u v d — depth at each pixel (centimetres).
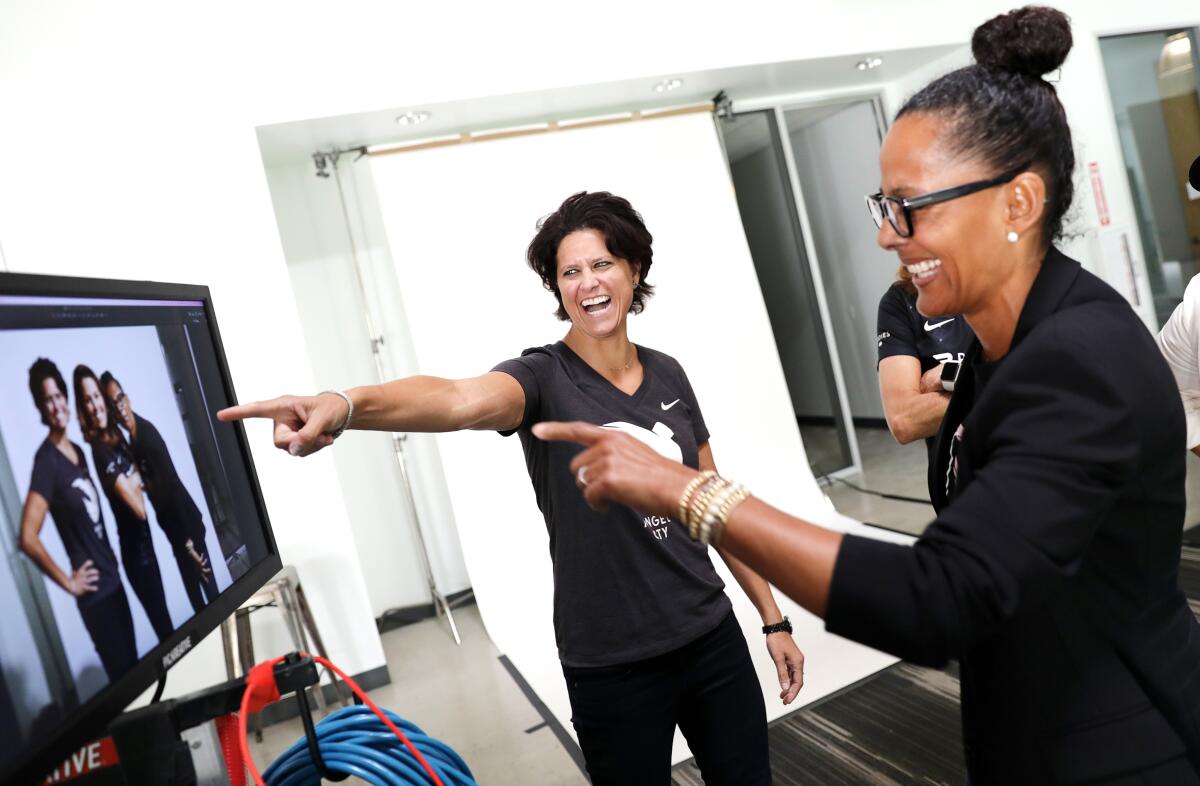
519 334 426
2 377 65
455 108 406
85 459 74
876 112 564
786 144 544
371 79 377
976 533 67
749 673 146
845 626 68
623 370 149
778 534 69
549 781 258
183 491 90
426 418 115
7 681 61
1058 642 79
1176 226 569
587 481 77
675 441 144
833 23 471
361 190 438
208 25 344
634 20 429
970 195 76
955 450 90
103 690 71
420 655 397
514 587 406
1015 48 77
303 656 93
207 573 92
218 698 86
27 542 65
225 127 345
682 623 137
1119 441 69
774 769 239
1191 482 424
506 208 431
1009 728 83
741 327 480
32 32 315
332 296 441
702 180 477
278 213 433
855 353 642
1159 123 564
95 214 322
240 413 93
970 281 79
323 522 354
